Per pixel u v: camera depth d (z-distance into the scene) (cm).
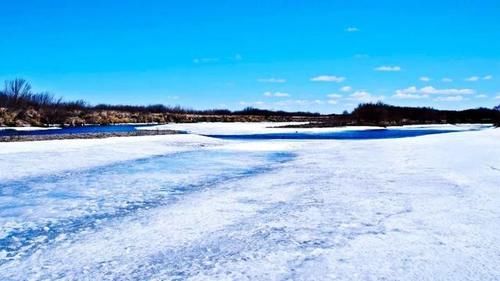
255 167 1517
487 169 1234
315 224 712
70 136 2891
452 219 715
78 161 1645
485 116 8981
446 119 9019
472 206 801
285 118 9225
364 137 3988
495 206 796
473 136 2731
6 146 2033
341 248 588
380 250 574
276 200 912
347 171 1320
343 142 2817
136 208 869
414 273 492
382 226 689
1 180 1211
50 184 1154
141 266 542
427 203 836
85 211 846
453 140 2420
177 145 2508
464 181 1058
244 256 567
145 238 660
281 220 744
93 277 511
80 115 6950
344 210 802
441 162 1438
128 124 6750
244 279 489
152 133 3547
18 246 635
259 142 2947
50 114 6450
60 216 809
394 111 8700
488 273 488
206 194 1003
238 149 2322
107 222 762
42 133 3909
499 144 2056
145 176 1302
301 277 491
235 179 1234
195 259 561
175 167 1520
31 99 7212
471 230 651
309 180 1165
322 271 507
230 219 760
